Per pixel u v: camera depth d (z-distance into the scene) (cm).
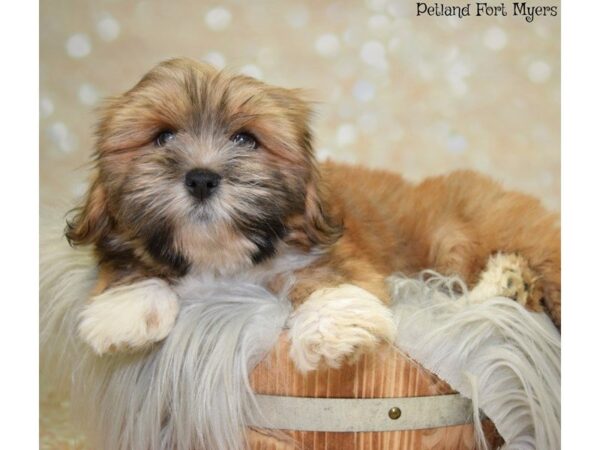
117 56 43
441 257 45
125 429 36
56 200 42
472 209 46
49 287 39
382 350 34
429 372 35
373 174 47
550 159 45
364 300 34
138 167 35
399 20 46
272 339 34
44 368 40
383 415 34
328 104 46
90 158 40
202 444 35
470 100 46
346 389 34
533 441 36
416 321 35
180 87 36
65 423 40
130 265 37
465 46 45
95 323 35
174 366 35
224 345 34
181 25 43
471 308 36
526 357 36
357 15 45
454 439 35
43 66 42
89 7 43
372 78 46
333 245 38
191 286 37
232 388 34
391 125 47
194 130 35
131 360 36
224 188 34
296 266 37
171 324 35
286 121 36
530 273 41
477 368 35
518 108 46
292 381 34
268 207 35
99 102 40
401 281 40
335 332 33
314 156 38
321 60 45
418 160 48
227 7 44
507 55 45
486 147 47
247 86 36
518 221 44
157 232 35
